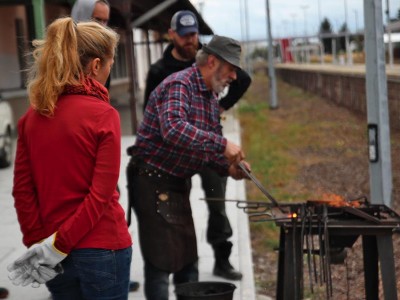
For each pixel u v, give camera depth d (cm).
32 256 403
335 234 532
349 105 3027
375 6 952
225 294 532
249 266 836
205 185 752
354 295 762
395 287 527
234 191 1323
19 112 2491
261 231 1163
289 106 4069
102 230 412
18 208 425
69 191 409
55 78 406
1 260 856
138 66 5772
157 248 572
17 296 718
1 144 1628
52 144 408
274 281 898
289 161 1938
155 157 576
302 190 1522
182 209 583
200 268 816
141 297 709
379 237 529
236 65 573
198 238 953
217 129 592
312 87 4875
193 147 545
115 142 407
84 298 420
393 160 1394
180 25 732
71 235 400
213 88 577
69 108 408
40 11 1808
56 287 425
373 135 962
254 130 2856
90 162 408
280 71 8538
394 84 1759
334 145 2100
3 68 2536
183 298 534
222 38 572
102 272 412
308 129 2619
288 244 541
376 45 959
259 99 5284
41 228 423
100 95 420
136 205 582
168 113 555
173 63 743
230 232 769
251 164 1945
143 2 2494
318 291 786
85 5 653
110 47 423
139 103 4078
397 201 1168
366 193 1375
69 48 408
